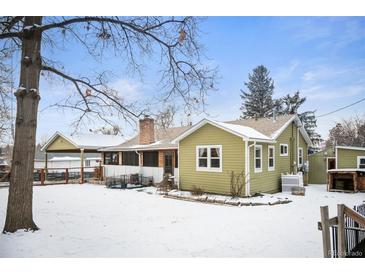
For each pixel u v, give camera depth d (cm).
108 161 2277
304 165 1906
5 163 2605
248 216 905
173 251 562
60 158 3756
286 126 1694
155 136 1998
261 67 4456
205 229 734
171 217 885
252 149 1364
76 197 1355
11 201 665
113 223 794
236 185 1324
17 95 675
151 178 1877
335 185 1627
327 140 4216
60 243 596
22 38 697
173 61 845
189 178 1538
